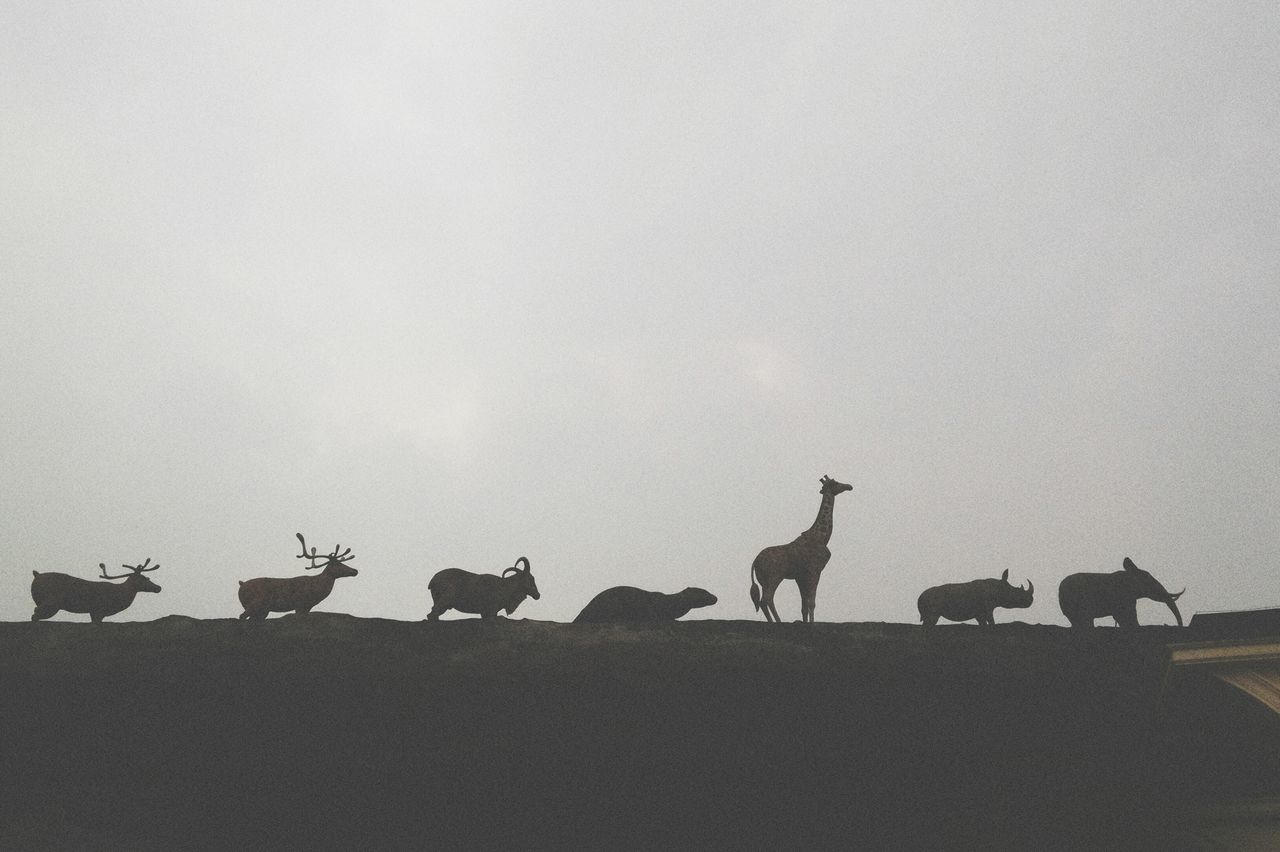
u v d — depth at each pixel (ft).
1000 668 35.76
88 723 31.73
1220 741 34.27
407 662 33.55
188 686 32.30
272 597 39.34
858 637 36.50
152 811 31.55
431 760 32.24
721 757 33.40
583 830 33.17
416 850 32.42
